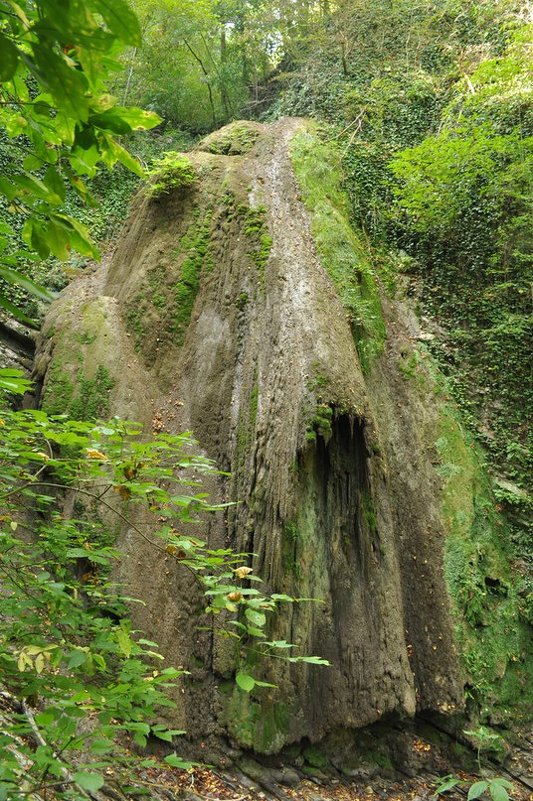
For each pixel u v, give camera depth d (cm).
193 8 1806
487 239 1228
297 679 712
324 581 769
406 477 969
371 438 851
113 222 1408
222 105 2095
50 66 141
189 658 737
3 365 1015
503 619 877
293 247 1024
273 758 690
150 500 291
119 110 177
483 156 1187
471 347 1145
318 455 813
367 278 1110
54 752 224
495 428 1074
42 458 290
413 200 1267
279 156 1211
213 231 1067
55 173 183
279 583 734
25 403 934
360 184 1340
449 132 1221
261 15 1950
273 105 1927
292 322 908
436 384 1059
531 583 942
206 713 707
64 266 1194
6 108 198
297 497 771
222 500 823
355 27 1739
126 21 138
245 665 712
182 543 270
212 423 891
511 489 1021
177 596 769
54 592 261
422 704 798
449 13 1648
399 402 1034
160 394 948
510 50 1284
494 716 801
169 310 1009
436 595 869
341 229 1103
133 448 278
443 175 1223
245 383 894
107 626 274
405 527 930
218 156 1206
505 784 224
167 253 1065
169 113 2023
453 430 1007
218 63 2162
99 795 472
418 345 1123
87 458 291
